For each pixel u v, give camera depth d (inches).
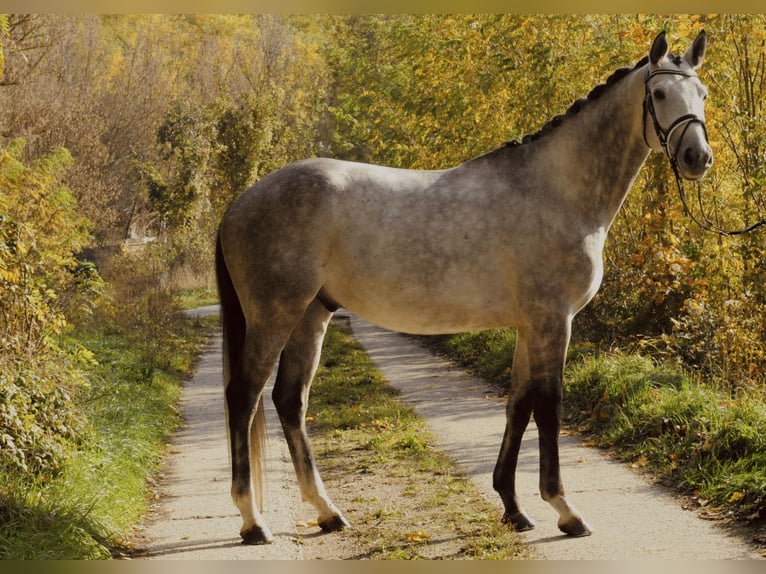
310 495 211.9
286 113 1528.1
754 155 380.5
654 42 197.0
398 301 204.1
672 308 419.2
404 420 344.2
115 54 1608.0
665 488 233.1
